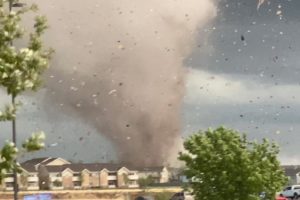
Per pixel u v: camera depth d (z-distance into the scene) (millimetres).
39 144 19672
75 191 146625
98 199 147625
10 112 19906
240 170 52875
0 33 20172
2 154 19328
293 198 123125
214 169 53750
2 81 19875
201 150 53938
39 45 20953
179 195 119312
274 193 55188
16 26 20266
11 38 20234
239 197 53125
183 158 54781
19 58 19984
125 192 149375
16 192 54656
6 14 20297
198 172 54219
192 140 54469
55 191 145250
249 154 53844
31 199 93688
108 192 148625
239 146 53938
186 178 55062
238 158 52812
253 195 53250
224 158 53094
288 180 55500
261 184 52969
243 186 53250
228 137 54062
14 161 19812
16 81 19891
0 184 19688
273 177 54781
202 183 54094
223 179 52875
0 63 19734
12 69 19812
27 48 20281
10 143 19422
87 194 147250
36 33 21062
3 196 130750
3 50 20000
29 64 20188
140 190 148375
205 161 53844
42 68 20359
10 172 20188
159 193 147500
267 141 54531
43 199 94250
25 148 19688
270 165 53938
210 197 53625
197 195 54281
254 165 53094
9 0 20812
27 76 20141
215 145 54219
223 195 53312
